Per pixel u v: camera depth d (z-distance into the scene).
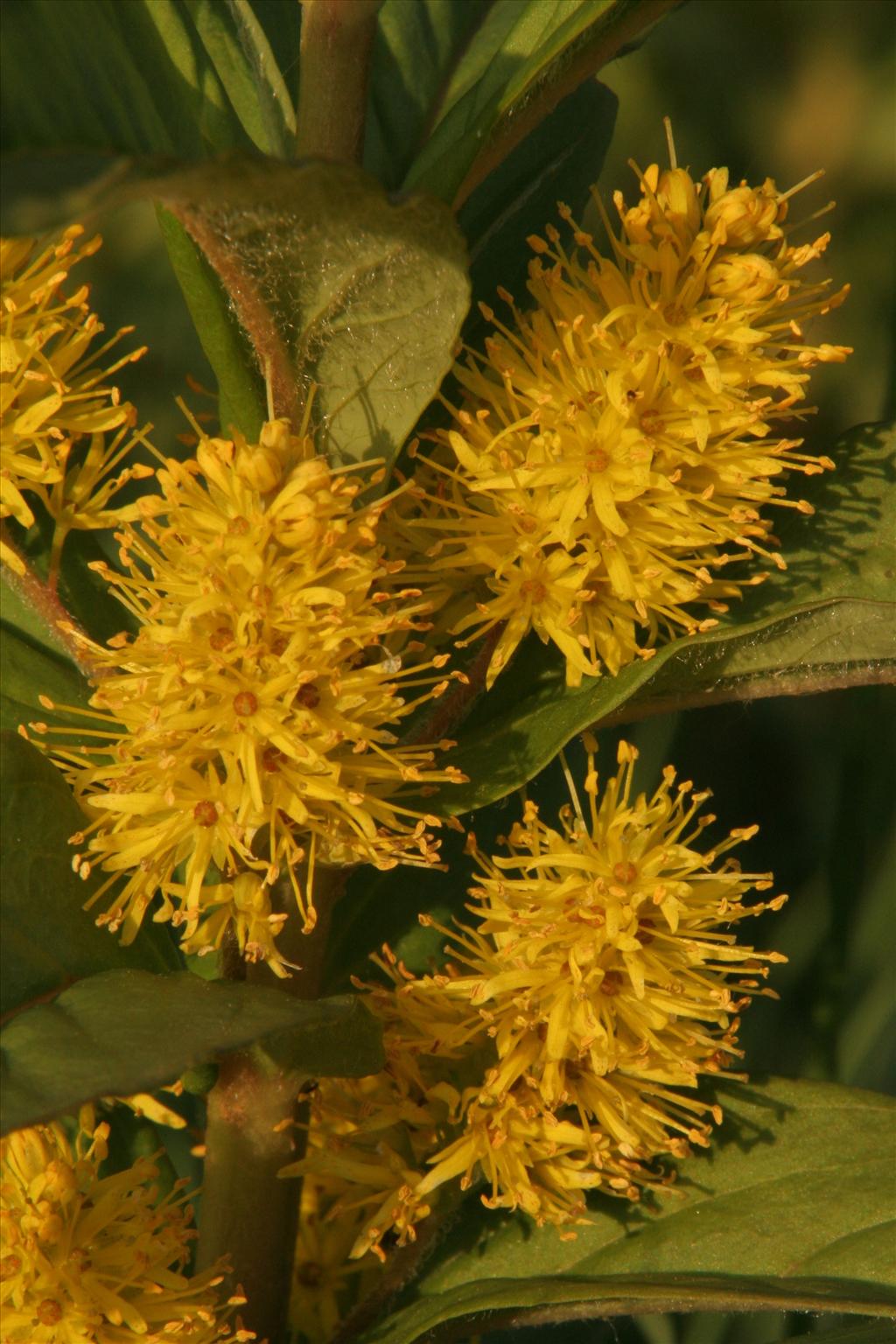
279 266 0.20
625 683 0.20
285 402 0.20
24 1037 0.19
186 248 0.20
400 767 0.20
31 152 0.18
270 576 0.20
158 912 0.20
